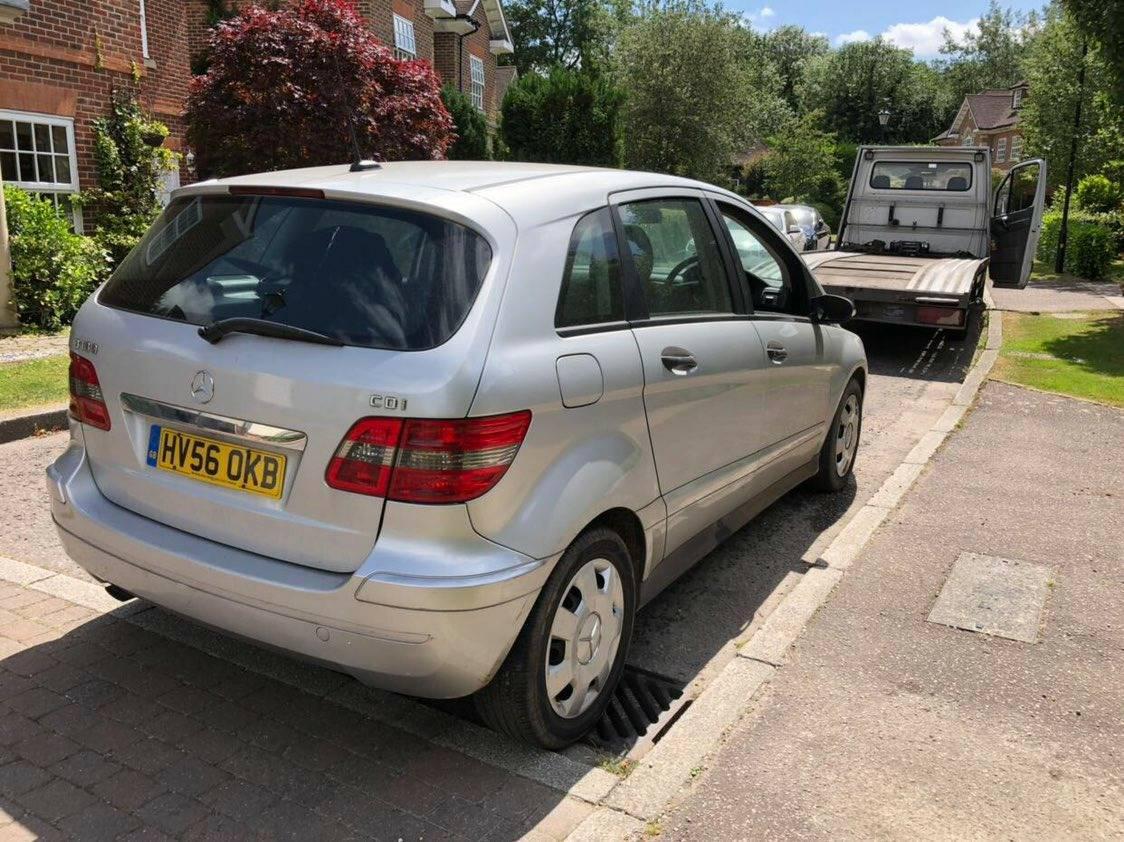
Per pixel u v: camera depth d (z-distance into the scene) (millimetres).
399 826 2670
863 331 12469
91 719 3133
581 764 3016
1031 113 25656
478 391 2604
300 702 3305
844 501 5797
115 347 3072
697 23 33031
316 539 2682
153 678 3410
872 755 3090
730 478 4047
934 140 70500
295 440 2678
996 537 5082
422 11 25984
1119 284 18688
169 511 2975
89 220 12055
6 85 10758
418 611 2541
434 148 13945
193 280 3062
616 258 3361
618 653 3303
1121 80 12211
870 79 69062
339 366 2637
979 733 3234
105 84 12172
